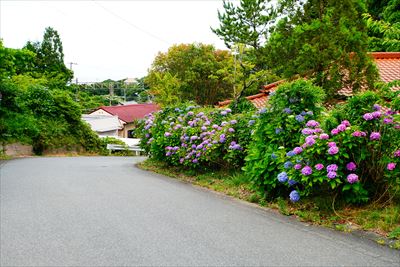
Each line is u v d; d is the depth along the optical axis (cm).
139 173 1187
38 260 444
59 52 5103
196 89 3350
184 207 687
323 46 1145
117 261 438
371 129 582
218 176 960
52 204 720
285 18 1280
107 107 4991
